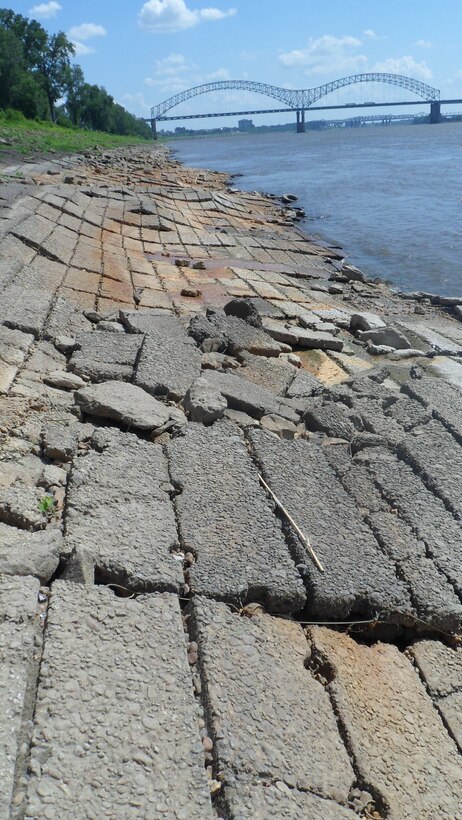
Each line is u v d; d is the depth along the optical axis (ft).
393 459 20.04
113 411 20.42
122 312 30.37
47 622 11.87
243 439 20.47
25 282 30.68
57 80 211.61
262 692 11.74
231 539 15.37
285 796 10.19
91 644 11.63
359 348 33.91
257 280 46.24
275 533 15.80
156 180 97.40
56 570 13.58
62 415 20.15
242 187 125.90
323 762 10.95
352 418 23.08
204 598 13.46
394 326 38.14
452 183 116.67
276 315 37.27
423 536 16.52
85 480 16.42
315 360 31.14
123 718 10.48
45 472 16.92
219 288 42.39
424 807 10.77
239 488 17.38
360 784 10.94
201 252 54.65
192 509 16.22
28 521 14.62
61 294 32.09
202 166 187.11
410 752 11.64
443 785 11.20
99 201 61.98
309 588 14.46
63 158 100.27
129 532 14.89
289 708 11.63
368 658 13.52
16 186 53.16
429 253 63.52
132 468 17.49
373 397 24.95
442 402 23.90
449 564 15.69
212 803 9.99
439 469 19.20
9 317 25.94
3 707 10.16
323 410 23.18
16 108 173.99
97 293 34.81
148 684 11.20
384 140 309.42
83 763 9.70
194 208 78.28
